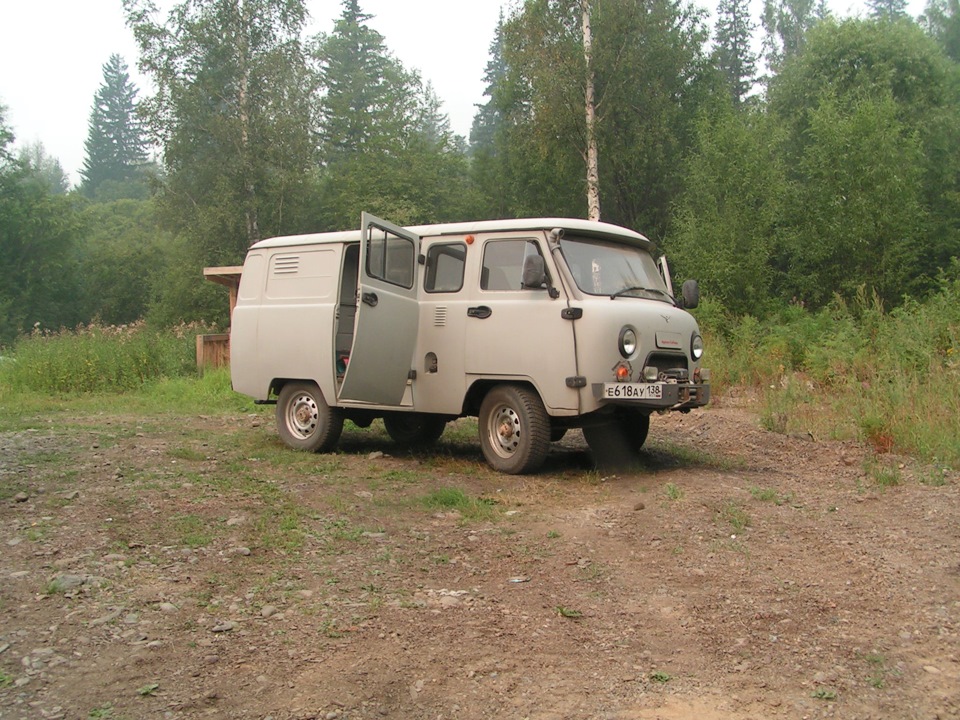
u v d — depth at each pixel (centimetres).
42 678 392
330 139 4650
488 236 875
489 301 862
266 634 447
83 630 445
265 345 1010
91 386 1780
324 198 3744
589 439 973
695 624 473
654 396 789
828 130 2364
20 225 4984
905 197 2327
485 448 873
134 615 467
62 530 613
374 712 369
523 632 458
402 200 3616
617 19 2812
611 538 629
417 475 846
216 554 572
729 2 5128
